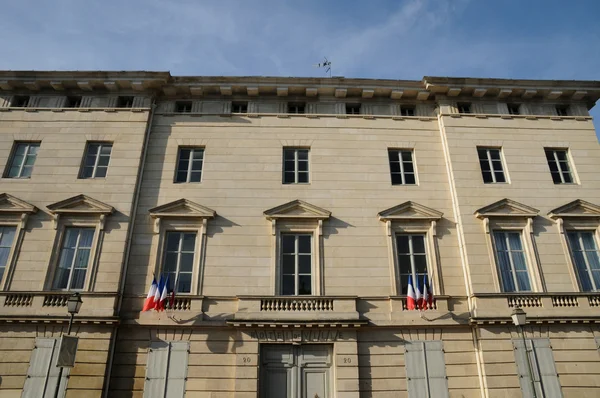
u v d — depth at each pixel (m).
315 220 19.06
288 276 18.36
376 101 22.44
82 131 20.72
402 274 18.56
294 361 16.88
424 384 16.59
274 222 18.94
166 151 20.66
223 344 16.89
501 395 16.16
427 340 17.22
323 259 18.45
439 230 19.22
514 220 19.23
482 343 16.88
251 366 16.38
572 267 18.47
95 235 18.36
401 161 21.11
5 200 18.89
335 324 16.78
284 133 21.27
